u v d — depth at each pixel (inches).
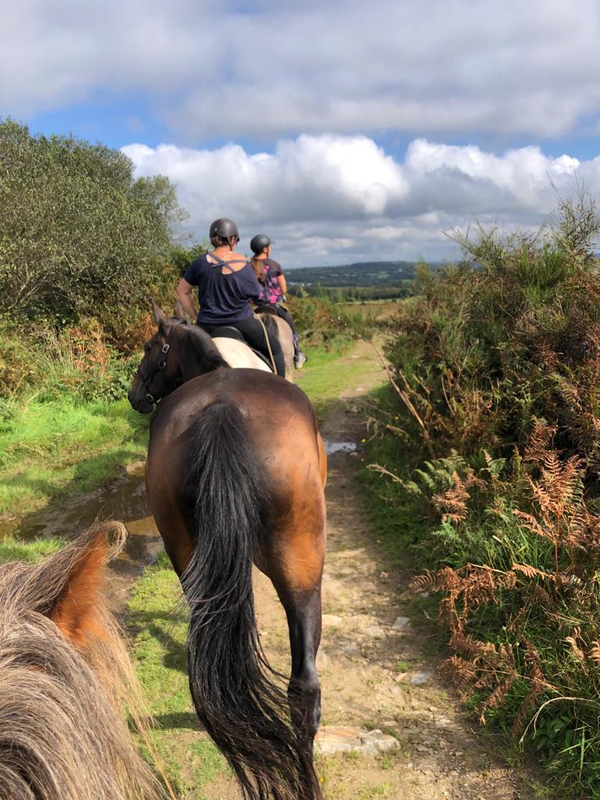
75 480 273.4
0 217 446.3
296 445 94.1
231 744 72.4
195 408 99.7
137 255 541.0
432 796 101.2
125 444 324.5
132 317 486.3
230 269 175.2
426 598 160.4
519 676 114.6
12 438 315.3
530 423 174.9
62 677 33.3
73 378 397.7
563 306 192.2
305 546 92.0
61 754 28.8
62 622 40.0
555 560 128.0
